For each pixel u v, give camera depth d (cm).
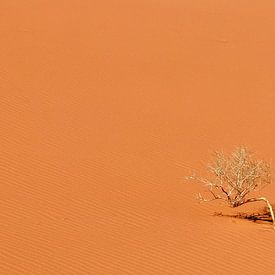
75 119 2292
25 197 1731
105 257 1458
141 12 3600
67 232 1560
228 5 3912
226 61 3028
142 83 2688
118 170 1975
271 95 2722
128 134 2234
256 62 3052
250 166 1820
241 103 2617
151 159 2083
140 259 1467
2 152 1986
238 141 2297
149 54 3011
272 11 3866
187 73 2847
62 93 2488
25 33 3066
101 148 2106
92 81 2641
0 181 1808
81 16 3419
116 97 2525
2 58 2734
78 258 1440
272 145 2300
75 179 1877
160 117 2405
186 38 3266
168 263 1465
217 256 1524
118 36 3192
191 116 2448
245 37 3366
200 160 2119
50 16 3353
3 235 1509
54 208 1686
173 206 1791
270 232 1672
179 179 1977
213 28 3447
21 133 2133
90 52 2945
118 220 1656
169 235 1596
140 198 1814
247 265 1502
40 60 2775
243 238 1622
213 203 1847
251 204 1858
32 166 1922
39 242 1493
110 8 3616
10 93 2422
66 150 2062
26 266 1385
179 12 3666
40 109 2331
